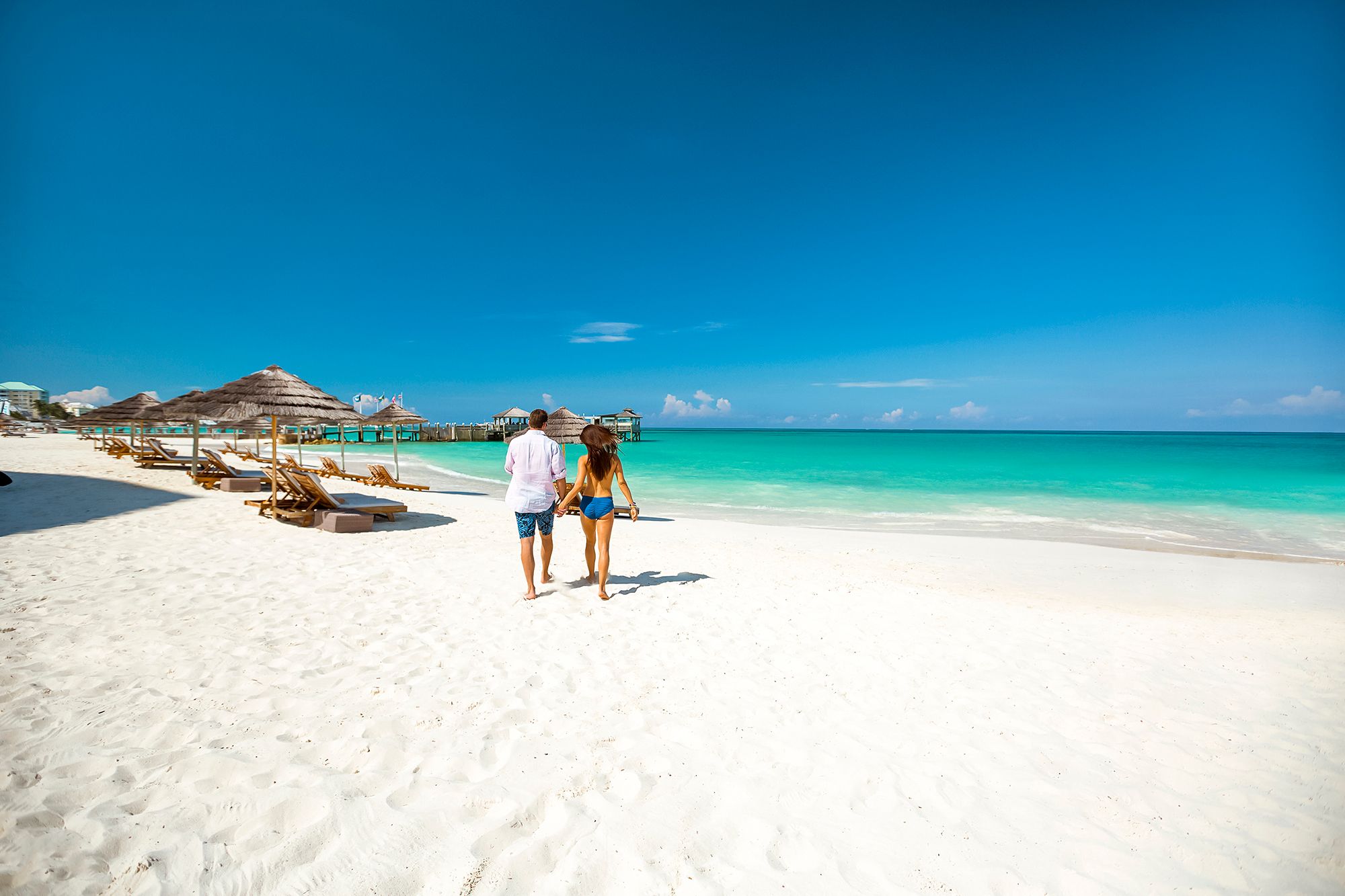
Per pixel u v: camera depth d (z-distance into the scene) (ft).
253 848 6.44
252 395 30.09
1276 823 7.38
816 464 99.45
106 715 9.25
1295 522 39.73
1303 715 10.42
